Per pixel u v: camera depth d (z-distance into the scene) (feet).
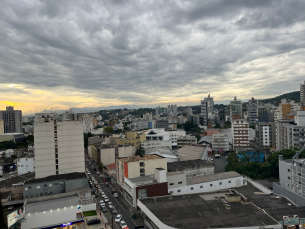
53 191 271.28
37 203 210.38
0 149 564.71
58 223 199.31
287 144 429.79
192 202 199.82
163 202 202.28
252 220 162.61
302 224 161.89
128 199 258.78
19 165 376.89
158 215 174.09
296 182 223.71
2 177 380.37
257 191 263.49
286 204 190.49
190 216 171.22
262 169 334.44
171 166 327.26
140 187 238.27
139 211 233.76
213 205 191.93
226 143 554.87
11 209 240.53
